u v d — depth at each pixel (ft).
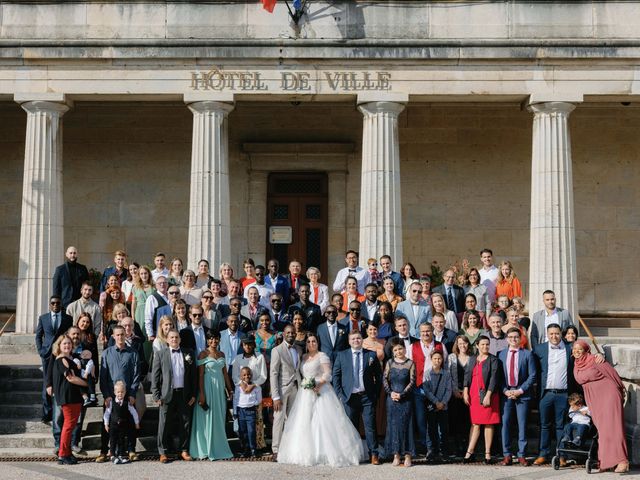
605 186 76.18
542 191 62.80
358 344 45.42
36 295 62.28
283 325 50.21
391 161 62.64
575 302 61.98
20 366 53.21
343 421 44.57
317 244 76.89
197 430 45.16
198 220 62.34
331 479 40.22
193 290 51.96
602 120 76.33
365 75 62.69
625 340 64.44
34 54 62.54
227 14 63.36
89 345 47.55
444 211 76.33
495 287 58.08
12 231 75.97
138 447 47.14
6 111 76.33
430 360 45.50
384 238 62.28
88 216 76.54
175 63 62.69
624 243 76.02
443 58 62.28
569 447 43.55
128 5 63.57
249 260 57.41
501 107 76.28
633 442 44.09
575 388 44.96
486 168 76.38
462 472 42.24
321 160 76.02
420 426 44.88
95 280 70.90
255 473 41.47
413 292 49.83
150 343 49.26
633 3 63.21
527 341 48.49
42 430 48.06
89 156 76.79
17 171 76.33
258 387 45.96
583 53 62.13
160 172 76.79
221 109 63.05
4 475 40.57
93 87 62.85
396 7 63.36
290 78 62.64
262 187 76.38
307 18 63.10
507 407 44.80
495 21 63.31
